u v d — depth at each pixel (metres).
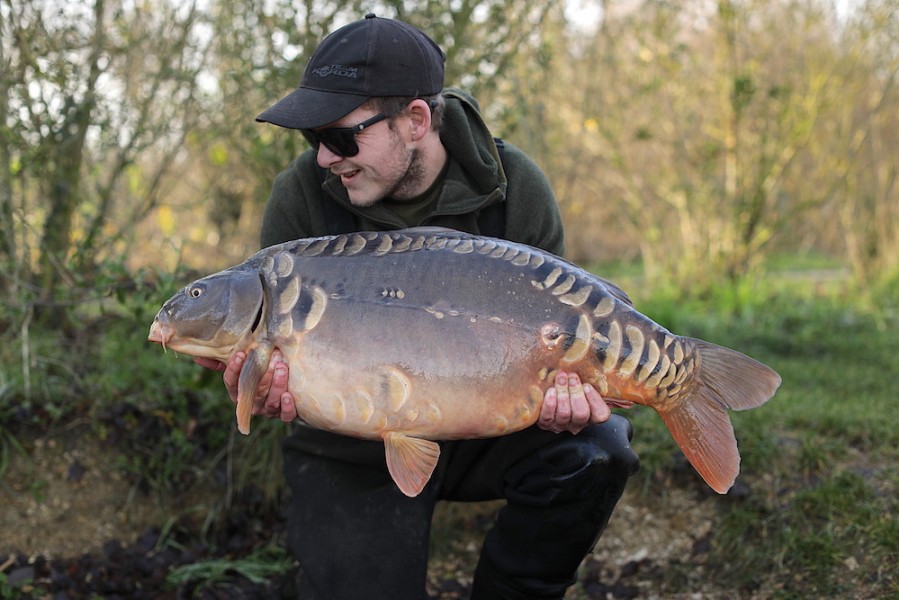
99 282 3.29
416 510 2.31
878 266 8.13
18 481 3.34
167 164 4.28
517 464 2.18
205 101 4.18
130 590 3.03
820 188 8.20
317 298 2.00
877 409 3.80
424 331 1.96
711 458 1.98
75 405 3.52
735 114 7.29
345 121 2.19
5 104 3.65
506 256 2.02
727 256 7.49
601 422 1.96
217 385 3.50
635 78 7.44
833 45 7.40
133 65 4.09
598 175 8.25
